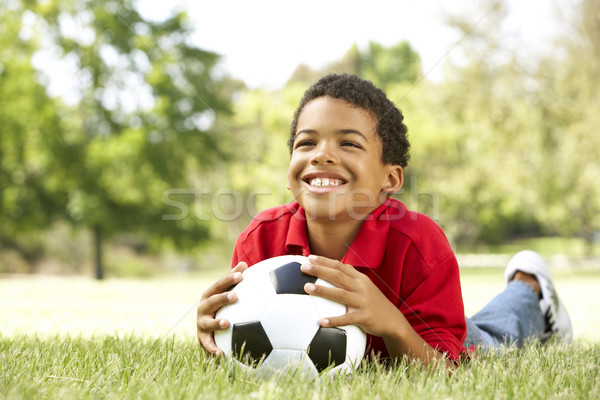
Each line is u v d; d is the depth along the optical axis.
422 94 17.88
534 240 36.03
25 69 13.26
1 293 6.62
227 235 19.45
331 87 1.69
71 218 13.82
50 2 13.34
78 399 1.30
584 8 14.37
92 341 2.10
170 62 13.51
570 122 14.95
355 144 1.65
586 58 14.46
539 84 15.18
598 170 14.92
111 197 13.70
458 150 18.78
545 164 15.83
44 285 9.02
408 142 1.91
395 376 1.50
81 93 13.76
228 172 14.45
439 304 1.75
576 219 18.81
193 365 1.61
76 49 13.41
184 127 13.82
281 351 1.51
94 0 13.22
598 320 3.79
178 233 14.22
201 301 1.68
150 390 1.36
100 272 13.82
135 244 22.34
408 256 1.77
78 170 13.35
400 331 1.61
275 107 14.05
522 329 2.34
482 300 5.37
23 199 13.48
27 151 13.38
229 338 1.57
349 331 1.55
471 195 19.55
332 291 1.54
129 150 13.12
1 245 20.97
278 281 1.58
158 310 4.18
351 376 1.55
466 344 2.11
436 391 1.38
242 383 1.42
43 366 1.63
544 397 1.35
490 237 26.95
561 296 6.59
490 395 1.37
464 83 16.44
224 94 14.89
